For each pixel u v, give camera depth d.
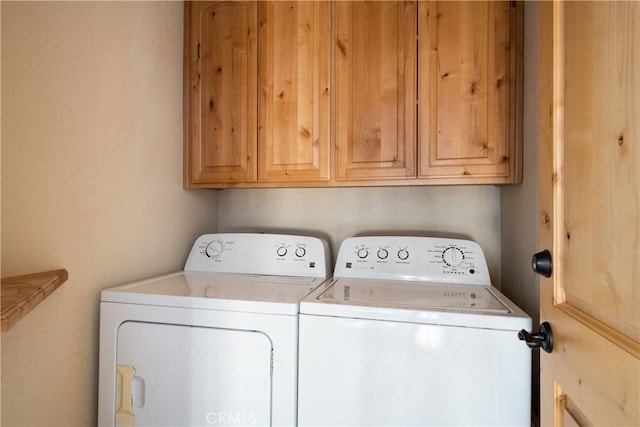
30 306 0.67
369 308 0.88
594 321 0.54
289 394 0.90
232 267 1.46
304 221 1.73
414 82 1.26
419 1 1.25
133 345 1.00
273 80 1.40
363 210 1.67
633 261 0.45
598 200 0.54
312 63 1.36
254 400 0.92
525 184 1.12
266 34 1.41
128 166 1.19
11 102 0.80
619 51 0.48
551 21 0.70
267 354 0.92
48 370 0.90
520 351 0.80
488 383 0.81
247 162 1.43
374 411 0.86
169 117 1.42
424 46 1.25
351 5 1.33
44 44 0.88
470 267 1.27
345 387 0.88
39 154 0.87
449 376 0.83
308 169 1.37
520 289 1.18
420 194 1.61
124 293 1.03
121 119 1.15
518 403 0.79
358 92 1.32
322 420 0.89
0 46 0.77
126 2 1.17
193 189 1.59
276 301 0.94
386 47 1.29
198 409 0.95
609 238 0.50
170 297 0.99
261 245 1.47
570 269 0.63
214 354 0.95
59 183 0.93
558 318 0.66
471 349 0.82
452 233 1.57
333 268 1.65
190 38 1.49
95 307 1.05
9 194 0.80
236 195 1.81
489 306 0.90
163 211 1.39
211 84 1.47
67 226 0.95
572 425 0.60
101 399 1.02
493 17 1.19
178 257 1.50
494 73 1.19
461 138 1.22
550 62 0.70
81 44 0.99
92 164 1.04
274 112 1.40
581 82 0.59
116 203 1.14
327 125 1.35
